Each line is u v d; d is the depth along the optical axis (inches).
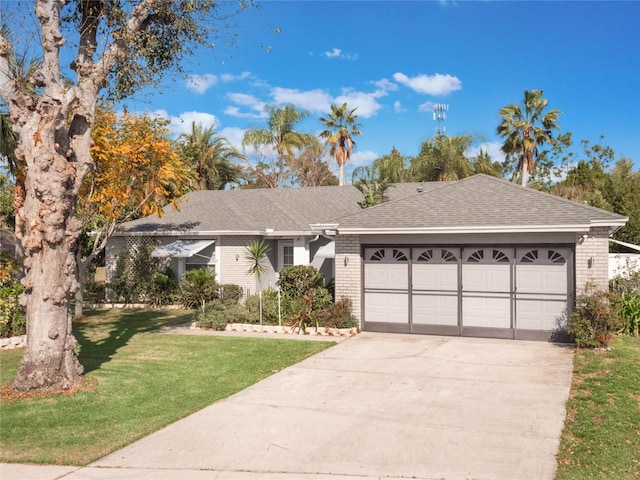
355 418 340.8
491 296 611.5
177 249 887.1
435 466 267.1
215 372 460.8
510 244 598.9
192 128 1691.7
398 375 447.8
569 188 1819.6
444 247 631.2
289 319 675.4
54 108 384.5
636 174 1391.5
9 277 631.2
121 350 553.0
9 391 394.0
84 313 847.1
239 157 1819.6
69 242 403.9
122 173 735.1
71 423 333.4
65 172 389.4
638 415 334.0
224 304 730.8
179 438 309.4
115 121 735.7
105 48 442.9
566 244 574.2
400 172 1604.3
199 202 1061.1
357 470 263.9
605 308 523.2
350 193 1079.6
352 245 663.1
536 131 1736.0
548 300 587.2
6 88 394.6
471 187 685.3
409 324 645.9
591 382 410.9
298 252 902.4
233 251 897.5
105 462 277.4
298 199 1077.1
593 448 284.2
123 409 359.9
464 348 554.6
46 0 400.2
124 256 952.9
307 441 303.1
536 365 475.2
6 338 565.9
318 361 502.3
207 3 479.5
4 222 784.3
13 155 557.9
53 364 399.5
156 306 906.7
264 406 366.6
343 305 650.2
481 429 318.3
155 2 447.8
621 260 860.0
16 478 258.1
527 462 269.9
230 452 288.5
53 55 403.9
